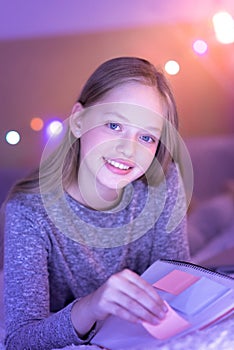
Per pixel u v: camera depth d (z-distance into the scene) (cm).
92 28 234
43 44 234
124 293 68
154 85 94
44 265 91
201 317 71
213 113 246
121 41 235
